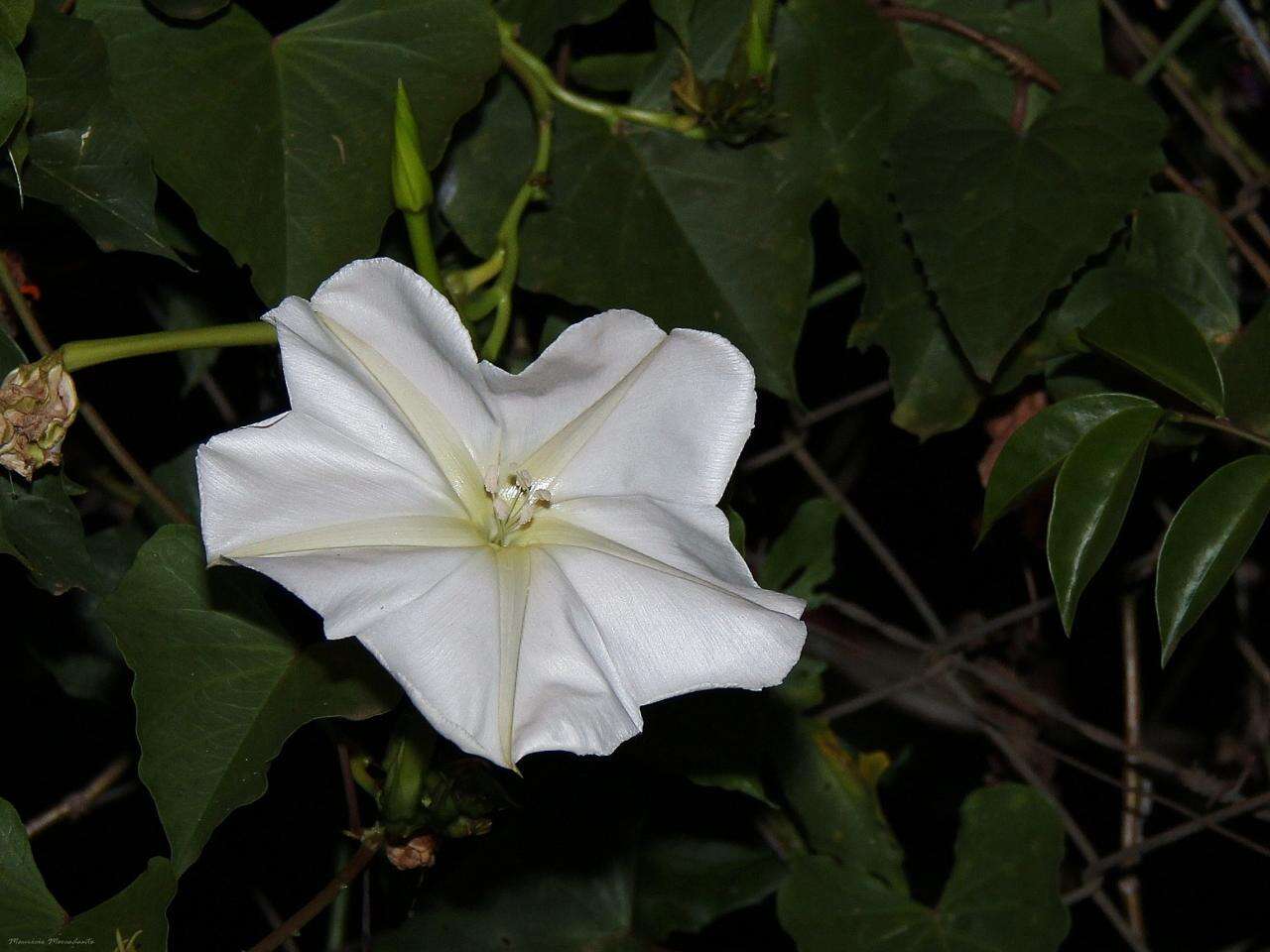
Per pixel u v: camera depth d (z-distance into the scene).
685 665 0.52
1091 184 0.60
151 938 0.55
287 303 0.51
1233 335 0.64
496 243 0.62
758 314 0.62
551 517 0.54
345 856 0.70
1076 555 0.57
